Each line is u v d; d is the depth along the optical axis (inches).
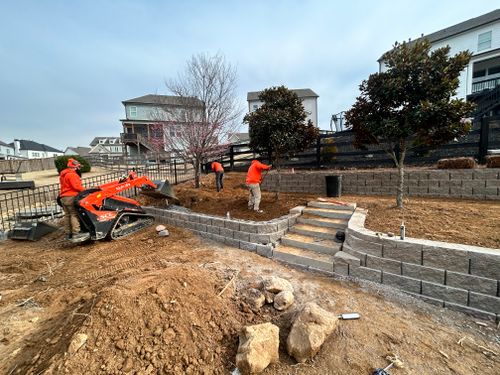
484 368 83.5
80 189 210.2
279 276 149.3
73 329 93.4
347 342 96.2
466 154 269.7
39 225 241.0
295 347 89.7
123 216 234.5
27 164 833.5
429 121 169.3
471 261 112.5
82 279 152.5
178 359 85.7
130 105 1171.9
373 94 186.1
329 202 227.0
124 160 733.3
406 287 127.7
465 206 188.4
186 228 243.6
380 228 160.9
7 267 173.8
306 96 1224.2
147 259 176.2
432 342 95.6
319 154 348.8
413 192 240.1
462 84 762.2
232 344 95.3
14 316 117.7
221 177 335.9
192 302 107.3
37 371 80.7
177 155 398.6
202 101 336.5
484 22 738.2
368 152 319.9
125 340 88.2
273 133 231.1
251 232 191.0
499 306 105.8
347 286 137.4
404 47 175.5
